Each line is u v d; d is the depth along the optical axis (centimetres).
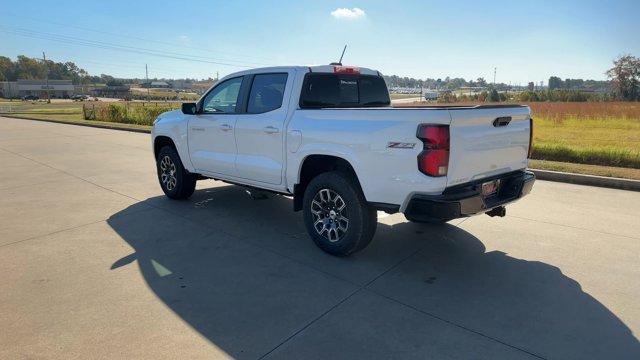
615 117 2667
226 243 495
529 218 591
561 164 959
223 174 580
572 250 473
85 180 848
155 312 343
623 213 614
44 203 672
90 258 452
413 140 372
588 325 323
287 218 591
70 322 329
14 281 398
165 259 450
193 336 311
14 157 1160
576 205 658
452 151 369
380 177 397
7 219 588
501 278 404
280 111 490
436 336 310
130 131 2005
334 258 453
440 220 371
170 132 649
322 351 293
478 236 520
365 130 403
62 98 14300
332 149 430
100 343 302
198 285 390
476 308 349
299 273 415
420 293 375
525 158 473
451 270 422
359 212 425
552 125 2267
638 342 302
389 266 432
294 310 347
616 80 9406
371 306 353
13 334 312
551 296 368
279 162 494
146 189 768
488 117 406
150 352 292
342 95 523
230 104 559
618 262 440
